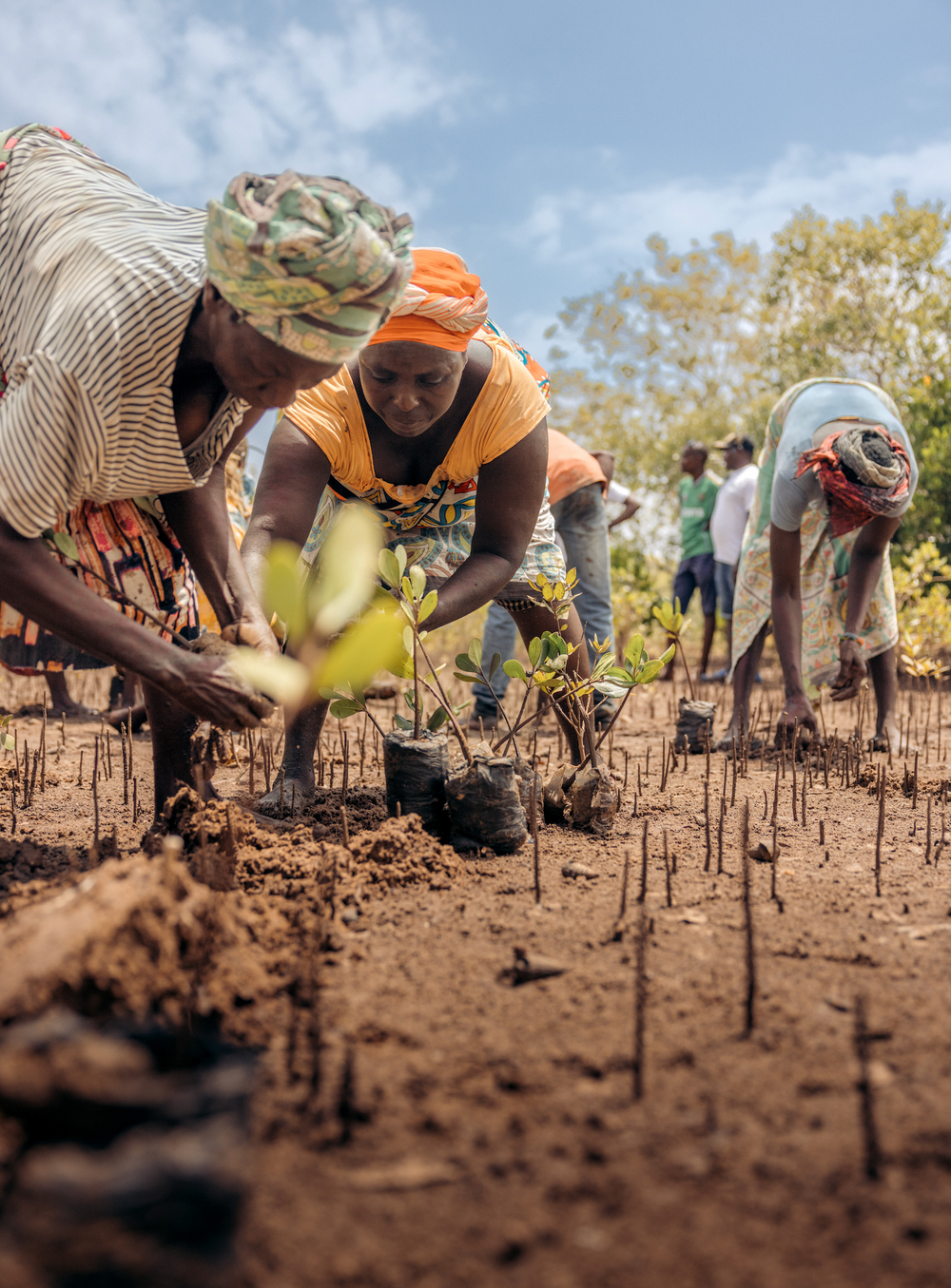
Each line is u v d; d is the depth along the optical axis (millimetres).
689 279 18047
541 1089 1414
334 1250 1095
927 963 1869
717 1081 1436
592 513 5234
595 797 2857
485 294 2512
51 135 2162
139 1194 892
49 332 1821
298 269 1704
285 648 2742
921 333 11648
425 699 6004
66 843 2641
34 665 2570
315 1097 1382
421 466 2910
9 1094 1010
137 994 1462
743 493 7891
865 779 3693
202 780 2596
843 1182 1209
